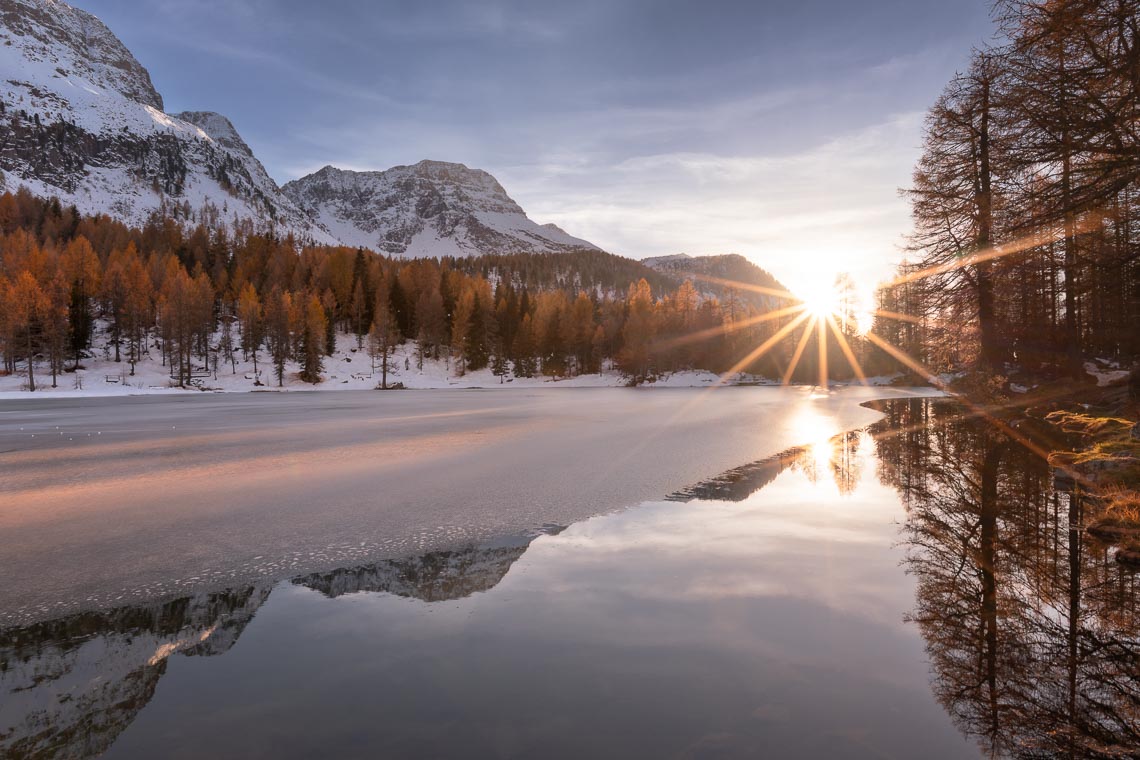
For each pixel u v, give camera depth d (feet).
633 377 276.62
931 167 66.54
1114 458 29.35
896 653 14.17
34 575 21.90
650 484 37.01
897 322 230.68
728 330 305.73
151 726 11.74
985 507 28.53
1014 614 16.14
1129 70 22.75
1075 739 10.57
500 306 339.57
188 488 38.09
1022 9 24.63
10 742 11.28
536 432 69.46
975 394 78.79
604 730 11.09
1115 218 27.40
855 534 24.77
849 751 10.28
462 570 21.39
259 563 22.89
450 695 12.57
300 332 274.36
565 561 22.02
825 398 142.72
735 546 23.39
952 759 9.99
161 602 19.06
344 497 34.60
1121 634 14.83
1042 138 25.90
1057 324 77.92
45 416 107.55
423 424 82.28
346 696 12.66
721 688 12.62
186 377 242.58
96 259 308.40
